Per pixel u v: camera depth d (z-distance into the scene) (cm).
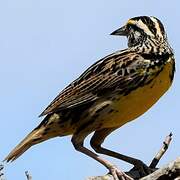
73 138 1275
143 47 1293
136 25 1336
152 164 1154
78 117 1277
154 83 1228
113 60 1285
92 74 1290
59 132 1302
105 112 1252
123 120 1258
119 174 1166
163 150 1143
